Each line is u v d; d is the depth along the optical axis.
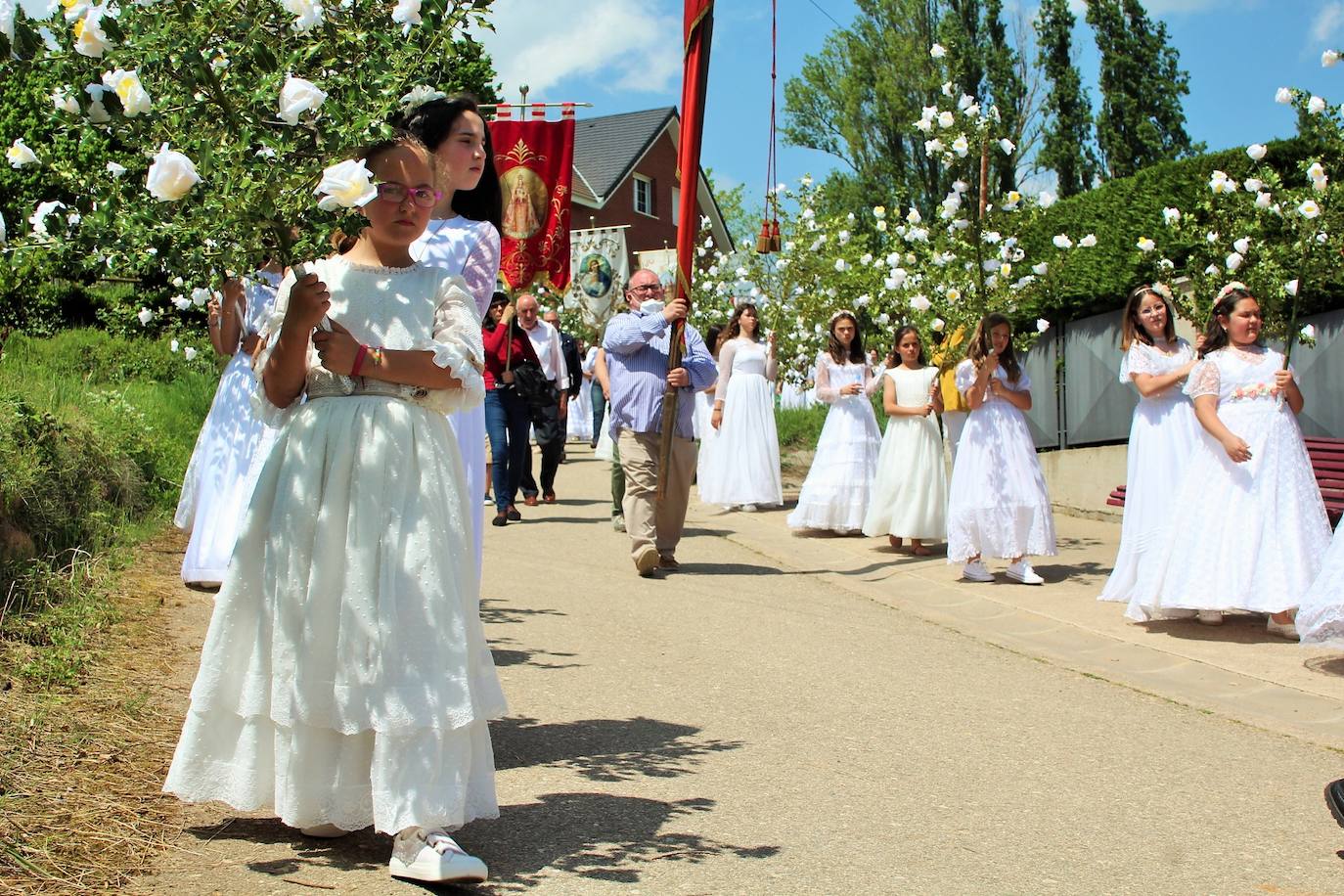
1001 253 9.70
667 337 8.60
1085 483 12.70
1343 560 5.50
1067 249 10.38
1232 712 5.18
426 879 3.08
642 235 41.19
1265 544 6.57
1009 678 5.77
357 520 3.17
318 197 2.98
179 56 2.90
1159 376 7.30
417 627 3.13
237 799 3.21
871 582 8.54
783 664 5.93
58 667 4.62
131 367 12.60
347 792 3.15
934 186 33.84
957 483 8.61
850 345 10.93
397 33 3.30
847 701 5.26
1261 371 6.67
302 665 3.12
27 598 5.48
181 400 11.48
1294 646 6.45
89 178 3.14
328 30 3.23
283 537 3.19
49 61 3.00
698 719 4.91
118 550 6.95
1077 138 29.81
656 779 4.12
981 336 8.51
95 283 3.37
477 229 4.37
